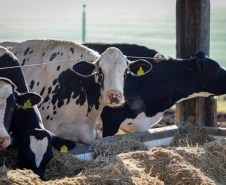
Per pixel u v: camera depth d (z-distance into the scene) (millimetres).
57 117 7668
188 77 9109
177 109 9953
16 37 16906
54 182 4871
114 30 23188
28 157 5578
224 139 7805
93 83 7441
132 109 8688
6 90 5789
